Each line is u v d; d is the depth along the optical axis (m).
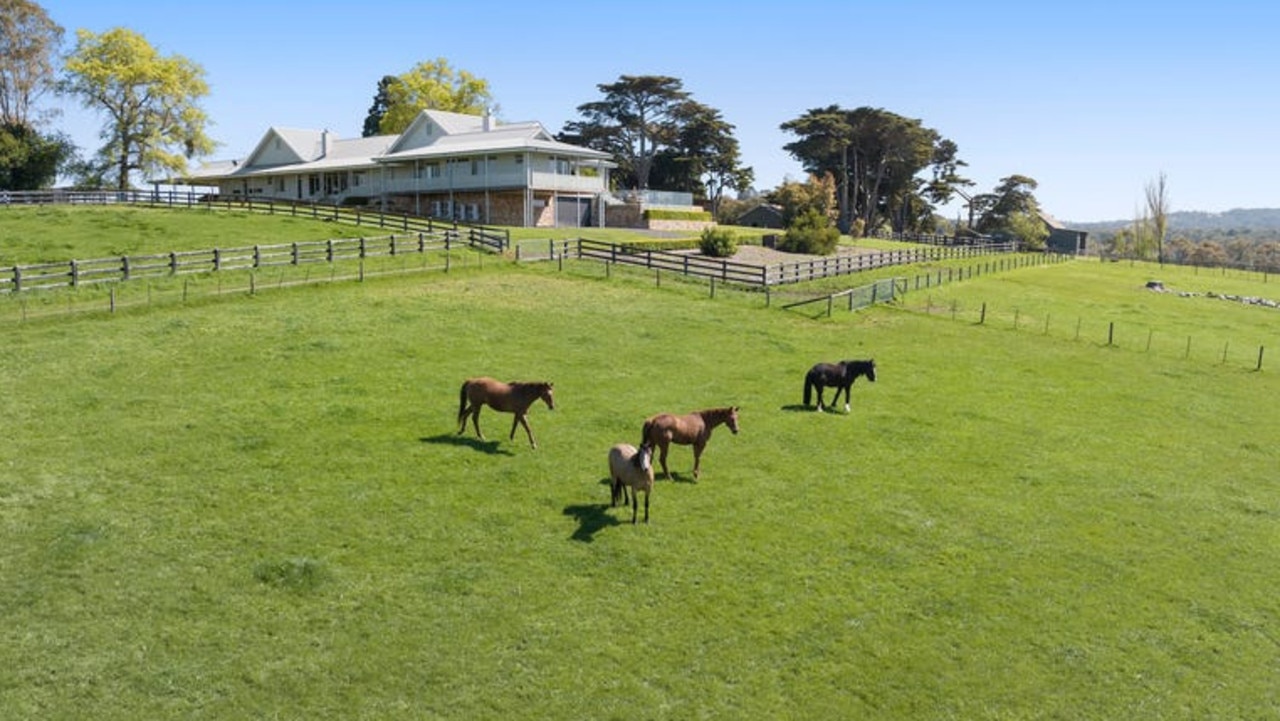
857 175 99.50
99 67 69.19
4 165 71.06
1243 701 12.05
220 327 27.41
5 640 11.99
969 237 105.06
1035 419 24.20
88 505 15.71
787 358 29.08
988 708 11.71
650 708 11.41
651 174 103.31
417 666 11.98
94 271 32.38
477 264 41.03
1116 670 12.62
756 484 18.41
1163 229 113.12
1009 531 16.83
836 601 14.03
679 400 23.56
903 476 19.30
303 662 11.95
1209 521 17.83
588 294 36.59
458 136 71.25
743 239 63.69
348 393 22.19
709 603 13.78
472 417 19.88
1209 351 36.50
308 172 76.88
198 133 74.88
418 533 15.43
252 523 15.45
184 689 11.32
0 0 70.38
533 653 12.37
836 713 11.48
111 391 21.41
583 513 16.53
